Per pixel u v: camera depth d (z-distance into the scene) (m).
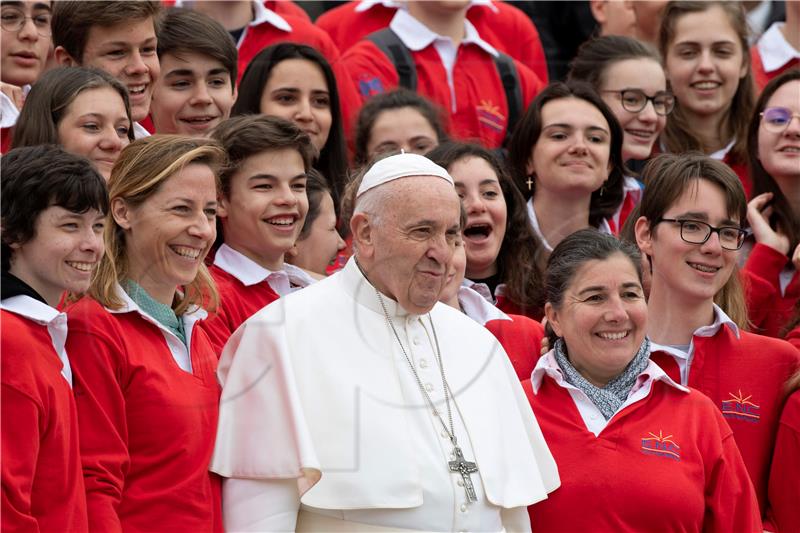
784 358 18.42
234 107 21.59
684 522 15.81
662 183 18.55
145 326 14.73
